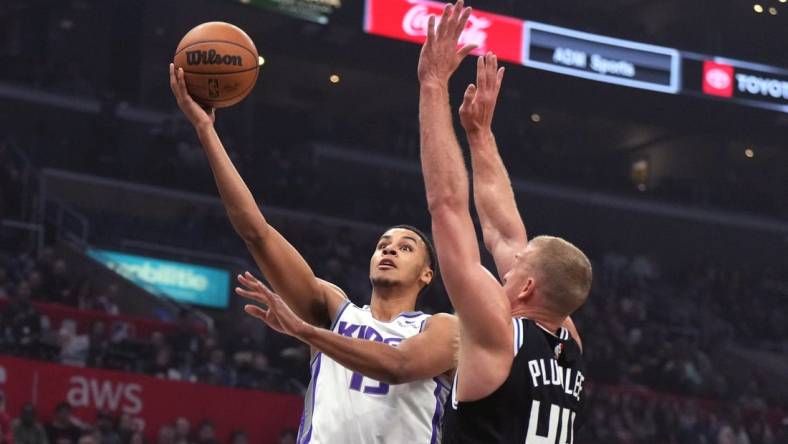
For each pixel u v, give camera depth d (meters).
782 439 22.64
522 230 4.62
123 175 26.83
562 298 3.96
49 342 17.17
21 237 21.83
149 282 24.36
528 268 4.02
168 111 29.05
